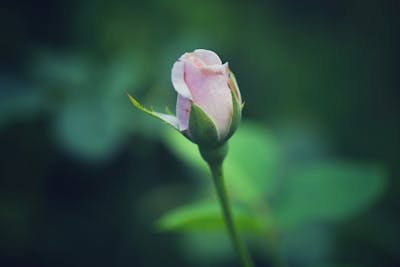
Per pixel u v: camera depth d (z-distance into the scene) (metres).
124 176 0.53
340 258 0.54
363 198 0.41
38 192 0.52
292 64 0.65
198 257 0.50
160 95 0.52
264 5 0.67
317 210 0.41
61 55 0.52
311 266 0.50
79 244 0.53
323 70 0.66
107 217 0.53
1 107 0.49
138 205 0.53
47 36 0.55
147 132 0.51
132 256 0.53
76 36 0.55
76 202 0.53
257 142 0.44
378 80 0.67
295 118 0.62
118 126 0.49
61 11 0.55
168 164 0.53
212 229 0.40
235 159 0.43
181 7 0.60
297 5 0.68
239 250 0.38
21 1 0.54
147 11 0.58
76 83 0.50
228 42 0.62
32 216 0.52
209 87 0.35
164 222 0.40
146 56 0.55
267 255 0.52
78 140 0.48
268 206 0.42
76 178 0.53
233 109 0.35
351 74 0.67
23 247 0.52
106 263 0.53
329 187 0.42
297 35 0.67
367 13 0.70
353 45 0.68
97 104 0.49
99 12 0.56
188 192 0.53
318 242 0.52
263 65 0.64
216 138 0.36
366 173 0.42
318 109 0.64
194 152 0.44
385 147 0.64
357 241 0.55
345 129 0.65
